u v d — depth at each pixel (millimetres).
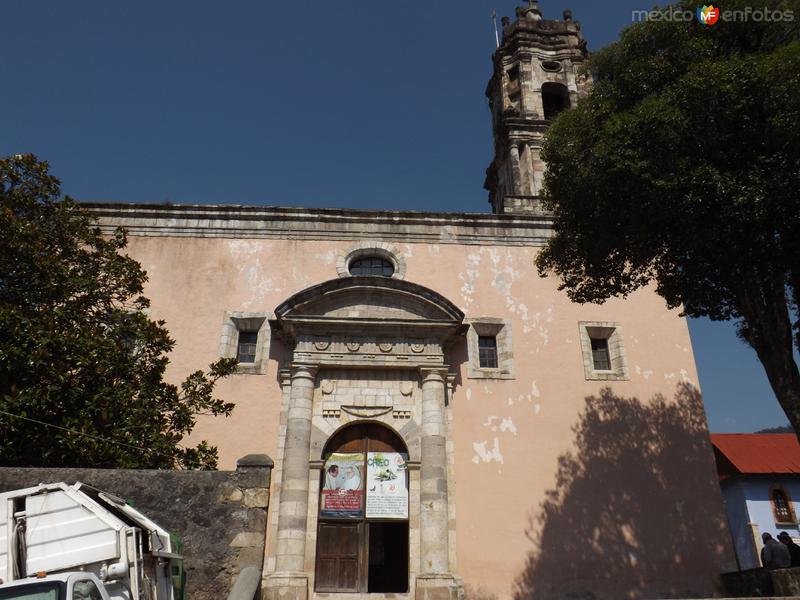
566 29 28000
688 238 13086
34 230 14344
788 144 11781
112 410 13539
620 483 18578
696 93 12125
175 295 19969
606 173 12961
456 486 18000
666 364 20406
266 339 19391
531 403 19312
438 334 19016
